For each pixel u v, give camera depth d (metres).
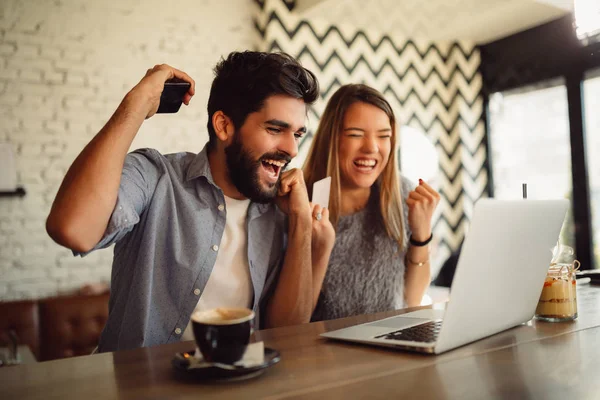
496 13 3.61
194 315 0.75
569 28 3.65
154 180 1.27
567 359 0.79
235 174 1.28
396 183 1.70
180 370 0.74
